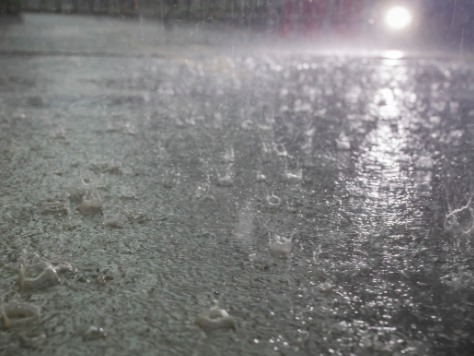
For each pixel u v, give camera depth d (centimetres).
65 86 609
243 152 324
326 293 152
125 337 129
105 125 397
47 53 935
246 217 213
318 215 217
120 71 768
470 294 152
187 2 1503
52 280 156
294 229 201
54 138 351
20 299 146
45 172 272
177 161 299
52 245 183
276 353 123
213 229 199
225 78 741
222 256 176
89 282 156
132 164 291
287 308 143
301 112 483
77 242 185
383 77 777
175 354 122
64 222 204
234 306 144
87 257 173
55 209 218
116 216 211
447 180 271
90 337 128
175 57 967
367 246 186
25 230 196
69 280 157
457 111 500
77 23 1294
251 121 431
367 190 252
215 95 583
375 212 221
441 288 156
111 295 149
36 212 214
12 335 129
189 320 136
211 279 159
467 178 274
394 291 154
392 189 254
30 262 169
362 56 1060
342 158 315
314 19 1399
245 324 135
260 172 280
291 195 243
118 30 1252
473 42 1199
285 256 177
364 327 135
